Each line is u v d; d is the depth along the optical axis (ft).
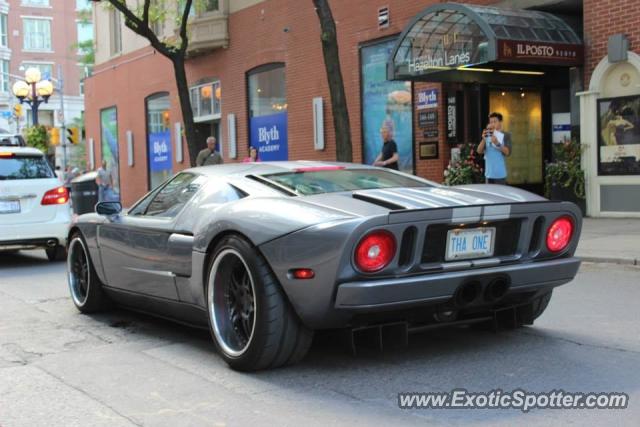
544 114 48.29
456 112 46.62
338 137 39.09
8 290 28.25
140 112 84.48
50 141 86.74
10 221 35.01
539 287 15.53
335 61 38.88
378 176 17.90
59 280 30.63
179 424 12.48
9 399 14.20
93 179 64.44
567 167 41.37
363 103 53.57
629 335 17.54
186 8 52.37
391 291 13.43
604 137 40.06
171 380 15.06
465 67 42.14
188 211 17.37
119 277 20.11
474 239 14.62
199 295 16.37
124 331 19.99
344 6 54.39
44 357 17.38
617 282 24.85
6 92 172.96
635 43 38.01
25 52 176.76
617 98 39.22
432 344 17.07
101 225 20.70
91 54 143.02
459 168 44.47
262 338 14.37
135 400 13.88
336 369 15.26
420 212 13.70
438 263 14.19
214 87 70.90
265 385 14.42
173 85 77.36
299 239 13.67
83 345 18.49
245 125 66.28
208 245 15.69
